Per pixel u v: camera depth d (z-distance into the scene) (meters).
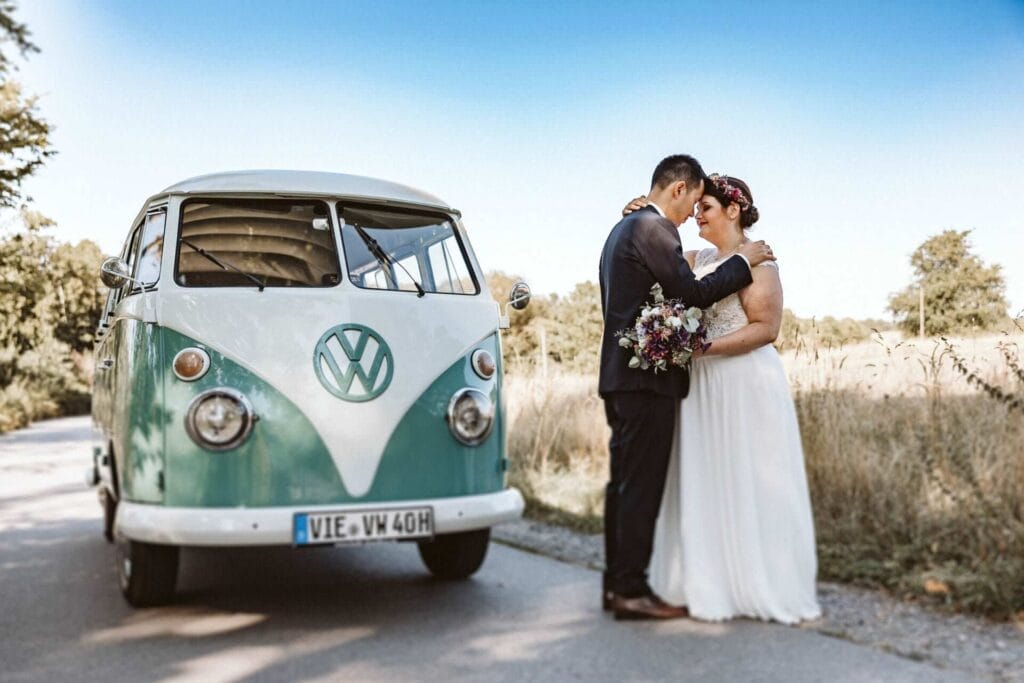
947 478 5.47
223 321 4.68
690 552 4.49
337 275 5.02
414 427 4.78
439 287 5.30
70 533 7.32
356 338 4.79
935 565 4.84
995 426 6.06
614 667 3.81
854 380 7.78
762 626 4.32
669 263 4.43
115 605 4.99
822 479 5.98
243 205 5.09
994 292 28.58
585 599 4.97
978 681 3.50
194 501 4.49
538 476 8.27
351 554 6.38
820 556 5.21
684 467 4.54
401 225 5.36
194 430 4.50
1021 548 4.64
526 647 4.12
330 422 4.61
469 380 5.01
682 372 4.53
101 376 6.39
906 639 4.02
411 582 5.46
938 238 30.86
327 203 5.21
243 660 4.01
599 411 9.26
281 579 5.60
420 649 4.13
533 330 27.55
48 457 13.87
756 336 4.49
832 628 4.23
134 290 5.20
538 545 6.36
